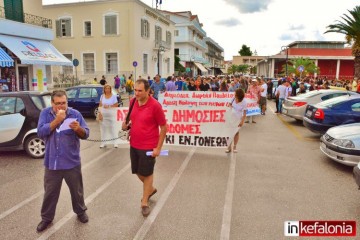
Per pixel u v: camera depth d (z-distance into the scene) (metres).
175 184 5.82
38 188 5.65
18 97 7.65
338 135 6.87
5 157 7.73
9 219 4.46
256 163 7.27
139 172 4.61
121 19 30.97
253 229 4.20
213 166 6.99
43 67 19.61
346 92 12.55
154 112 4.47
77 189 4.23
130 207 4.84
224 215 4.59
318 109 9.44
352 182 6.05
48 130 3.90
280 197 5.27
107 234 4.06
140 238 3.96
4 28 16.52
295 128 12.12
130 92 24.53
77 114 4.17
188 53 57.59
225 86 17.02
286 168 6.90
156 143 4.57
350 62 50.22
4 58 15.42
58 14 32.56
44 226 4.16
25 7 18.94
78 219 4.44
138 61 32.44
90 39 32.06
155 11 36.03
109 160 7.46
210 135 8.27
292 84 19.25
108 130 8.65
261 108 15.91
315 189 5.66
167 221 4.40
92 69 32.75
